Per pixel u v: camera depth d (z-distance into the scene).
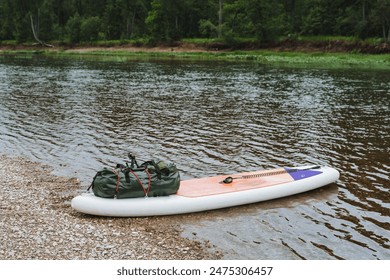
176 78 33.34
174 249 7.34
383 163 12.01
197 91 25.98
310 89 26.75
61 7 94.88
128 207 8.45
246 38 69.75
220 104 21.30
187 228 8.18
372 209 9.02
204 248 7.44
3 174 10.85
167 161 12.14
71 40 81.06
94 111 19.36
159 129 15.87
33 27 83.06
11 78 33.09
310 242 7.69
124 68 42.69
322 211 8.95
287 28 68.94
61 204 9.12
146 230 8.04
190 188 9.35
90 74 36.69
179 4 76.25
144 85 29.00
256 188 9.38
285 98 23.22
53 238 7.37
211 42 68.50
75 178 10.77
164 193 8.84
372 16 59.47
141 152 13.00
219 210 8.98
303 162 12.13
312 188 9.88
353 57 53.03
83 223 8.15
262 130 15.81
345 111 19.52
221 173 11.22
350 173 11.20
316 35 65.75
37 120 17.36
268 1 69.69
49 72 38.44
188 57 59.97
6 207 8.62
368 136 15.03
